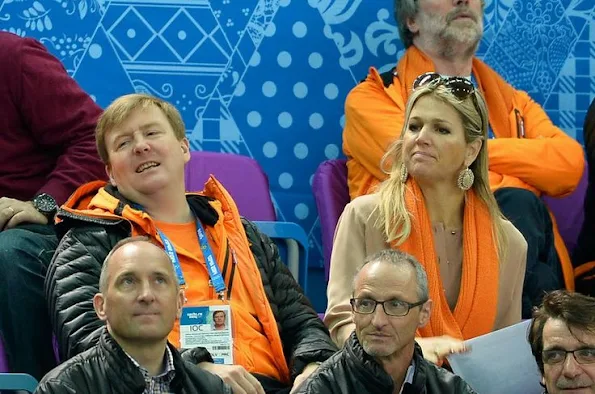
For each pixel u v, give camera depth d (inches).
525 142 837.8
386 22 903.1
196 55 880.9
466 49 870.4
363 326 546.6
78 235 626.2
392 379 546.6
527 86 923.4
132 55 873.5
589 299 569.3
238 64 885.8
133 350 518.9
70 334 586.9
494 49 920.3
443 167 666.8
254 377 581.3
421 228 666.8
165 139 650.8
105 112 656.4
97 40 870.4
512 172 831.1
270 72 888.9
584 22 924.0
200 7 880.9
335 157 895.1
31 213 679.1
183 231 652.7
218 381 541.0
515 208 780.0
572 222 893.2
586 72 920.9
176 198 655.8
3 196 728.3
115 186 660.7
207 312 621.3
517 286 686.5
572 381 559.8
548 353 565.9
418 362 557.9
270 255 676.7
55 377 509.4
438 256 673.0
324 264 840.9
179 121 667.4
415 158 668.7
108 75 871.1
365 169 831.1
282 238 758.5
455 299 673.0
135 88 874.1
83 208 668.1
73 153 727.1
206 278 642.8
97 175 727.1
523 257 687.1
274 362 637.3
